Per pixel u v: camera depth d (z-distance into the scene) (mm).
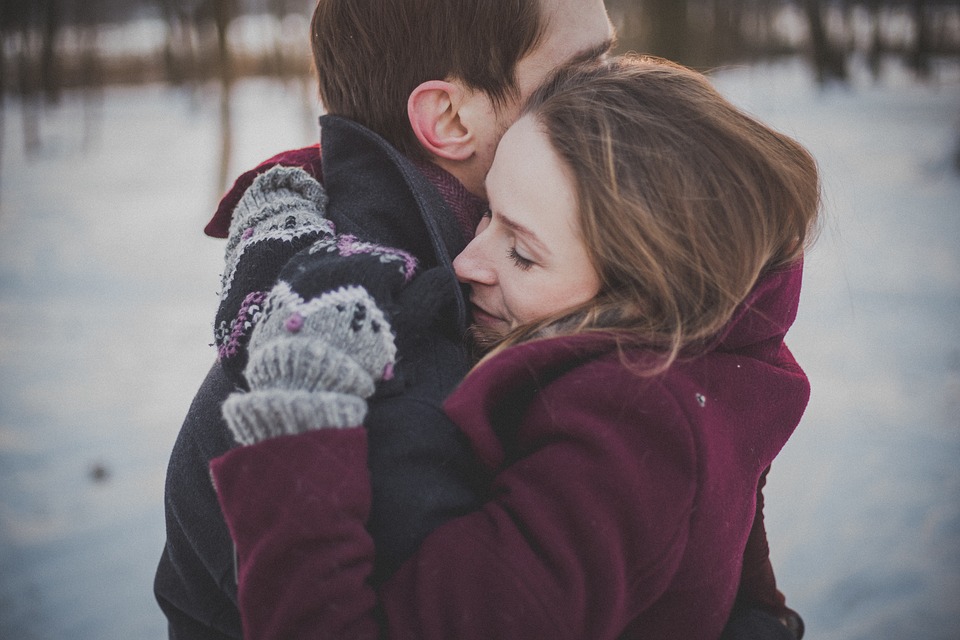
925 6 24875
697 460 801
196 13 22750
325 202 1026
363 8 1004
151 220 10914
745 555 1130
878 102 19625
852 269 6898
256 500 781
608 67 968
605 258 846
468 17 977
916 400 4367
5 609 2869
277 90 30422
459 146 1019
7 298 7180
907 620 2701
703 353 874
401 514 827
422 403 870
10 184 14273
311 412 790
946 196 9617
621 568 768
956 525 3219
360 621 759
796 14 34656
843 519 3314
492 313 963
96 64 26531
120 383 5070
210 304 6918
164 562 1104
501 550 762
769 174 868
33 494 3646
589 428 787
